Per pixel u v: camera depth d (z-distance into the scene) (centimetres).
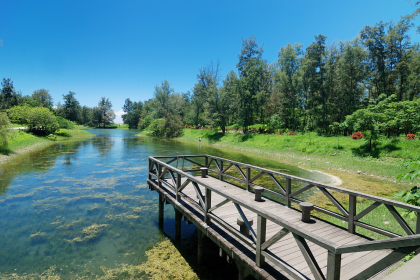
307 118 3156
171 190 686
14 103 6731
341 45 2977
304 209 477
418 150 1355
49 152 2100
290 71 3084
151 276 441
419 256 201
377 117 1513
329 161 1623
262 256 314
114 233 613
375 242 193
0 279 427
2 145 1889
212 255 520
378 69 2531
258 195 614
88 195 920
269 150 2219
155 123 4812
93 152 2150
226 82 3503
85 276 438
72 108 8331
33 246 546
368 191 977
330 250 219
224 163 1695
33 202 838
